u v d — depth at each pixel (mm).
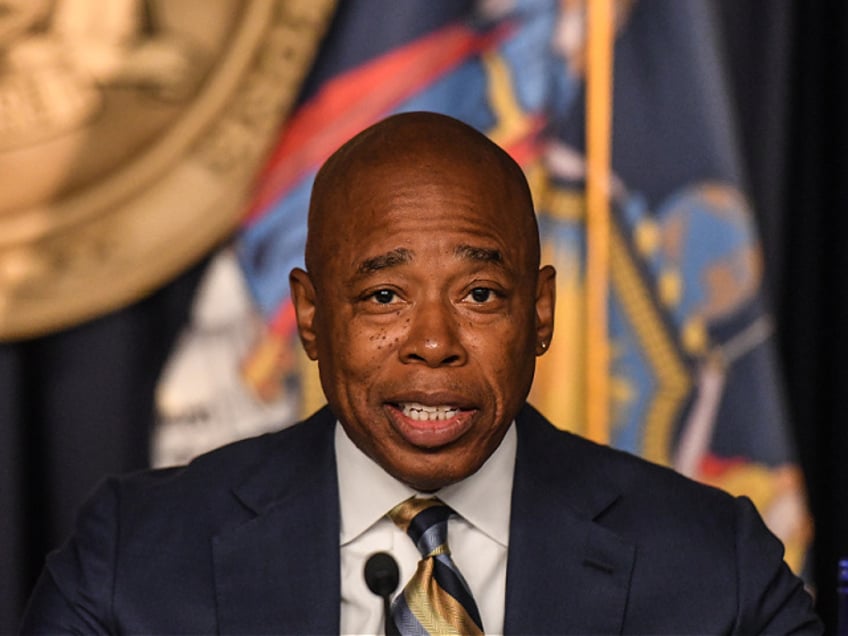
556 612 5246
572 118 9391
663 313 9438
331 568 5273
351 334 4805
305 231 9281
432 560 5074
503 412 4828
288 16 9164
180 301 9273
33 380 9125
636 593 5355
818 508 9984
